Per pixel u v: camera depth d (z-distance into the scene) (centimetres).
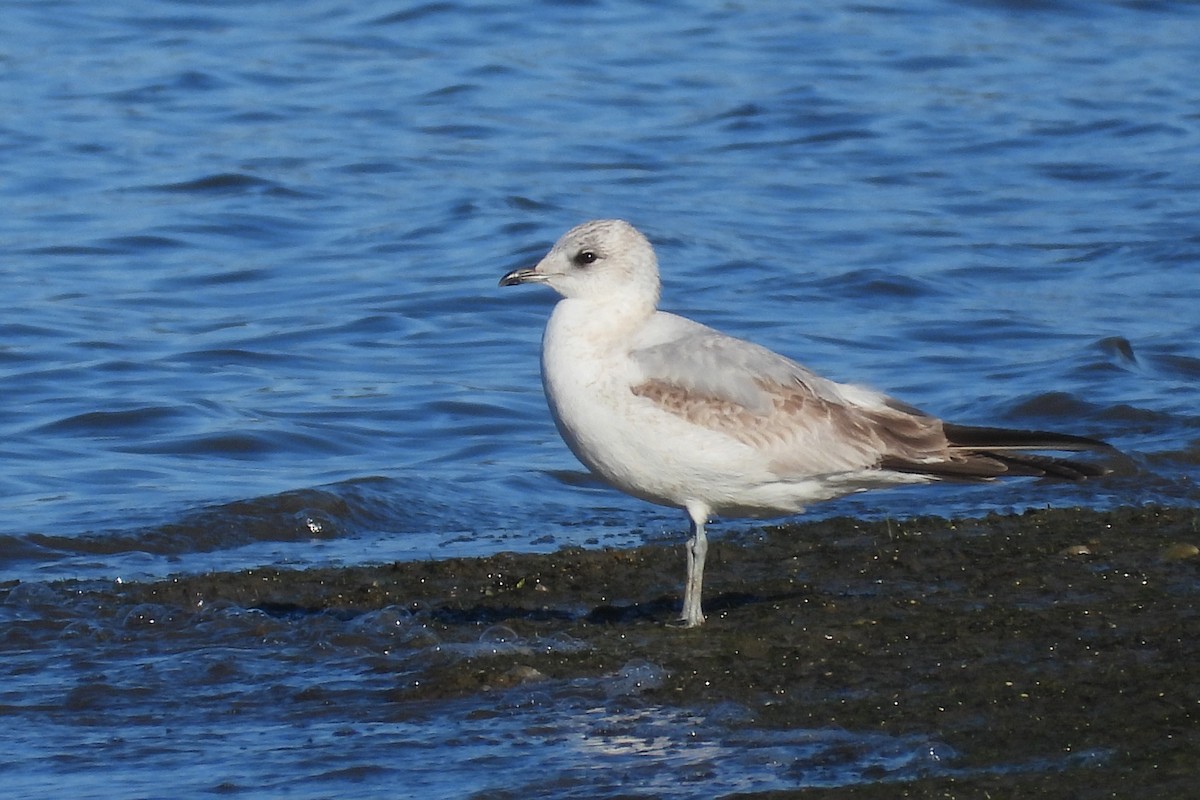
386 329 1995
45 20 3444
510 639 1095
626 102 3006
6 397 1755
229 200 2477
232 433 1652
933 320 2002
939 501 1464
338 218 2414
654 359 1090
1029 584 1183
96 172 2588
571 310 1111
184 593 1229
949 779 859
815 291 2106
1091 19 3606
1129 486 1481
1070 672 992
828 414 1098
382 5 3581
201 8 3572
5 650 1117
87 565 1327
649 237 2294
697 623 1112
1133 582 1177
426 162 2666
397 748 933
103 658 1098
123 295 2106
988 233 2358
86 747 951
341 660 1081
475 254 2259
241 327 1997
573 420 1103
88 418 1694
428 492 1509
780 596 1199
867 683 990
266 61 3216
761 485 1098
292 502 1452
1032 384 1773
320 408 1738
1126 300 2073
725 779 873
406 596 1221
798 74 3183
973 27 3550
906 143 2803
